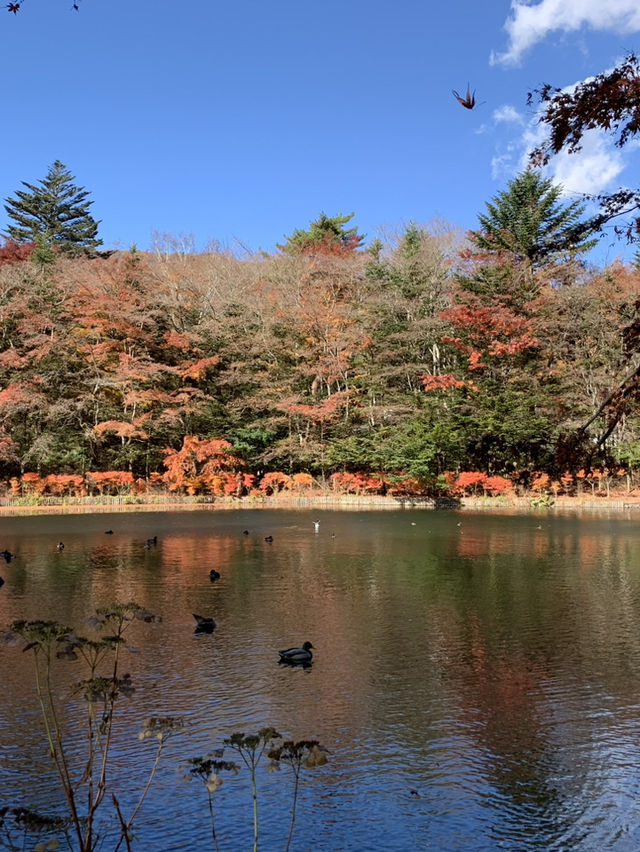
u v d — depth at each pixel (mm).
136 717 8727
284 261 51594
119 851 5961
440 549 22812
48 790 6980
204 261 50031
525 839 6242
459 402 39438
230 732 8320
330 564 19859
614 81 5004
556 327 39719
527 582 17078
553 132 5352
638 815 6629
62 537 26047
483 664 10766
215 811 6652
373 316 45125
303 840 6176
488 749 7922
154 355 45594
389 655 11219
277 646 11727
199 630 12672
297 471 46250
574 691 9633
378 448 40719
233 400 45562
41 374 41156
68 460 39562
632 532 27203
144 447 43156
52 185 64625
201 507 38938
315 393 45781
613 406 6262
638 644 11758
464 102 4262
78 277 43250
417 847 6117
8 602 14867
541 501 38562
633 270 40844
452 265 48000
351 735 8266
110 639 5219
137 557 21188
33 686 9727
